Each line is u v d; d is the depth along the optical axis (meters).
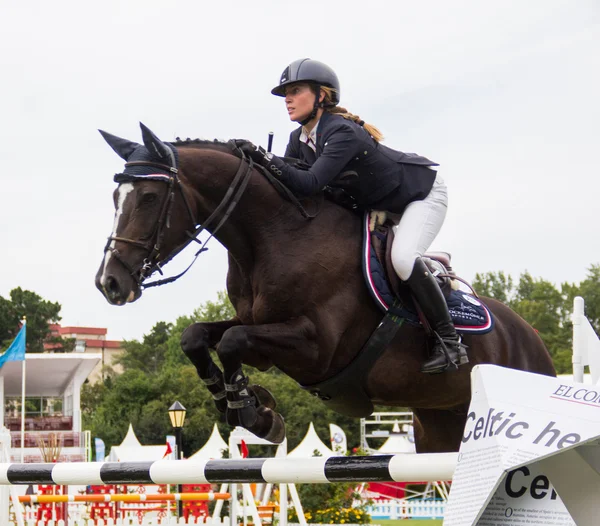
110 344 130.62
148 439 56.56
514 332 7.36
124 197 5.89
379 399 6.61
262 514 19.11
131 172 5.93
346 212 6.59
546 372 7.52
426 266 6.43
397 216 6.81
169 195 5.93
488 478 4.27
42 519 15.76
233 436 15.77
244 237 6.28
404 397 6.62
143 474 6.21
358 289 6.31
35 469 6.58
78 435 39.12
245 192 6.20
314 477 5.61
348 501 21.06
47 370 44.53
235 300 6.57
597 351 7.77
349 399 6.52
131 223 5.84
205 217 6.23
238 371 5.79
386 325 6.34
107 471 6.35
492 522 4.56
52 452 30.08
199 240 6.20
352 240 6.43
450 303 6.82
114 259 5.77
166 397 58.22
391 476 5.21
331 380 6.34
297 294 6.05
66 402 49.72
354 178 6.45
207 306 85.06
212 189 6.15
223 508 22.62
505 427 4.33
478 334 6.87
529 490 4.47
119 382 63.62
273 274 6.09
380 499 33.41
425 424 7.48
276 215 6.24
